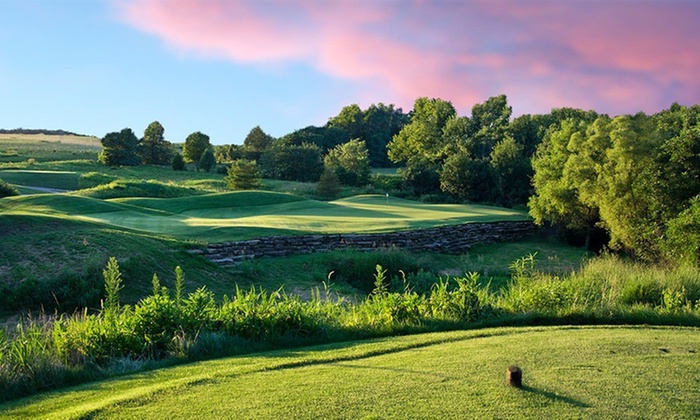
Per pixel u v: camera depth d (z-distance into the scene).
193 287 17.62
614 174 31.17
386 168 118.56
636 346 7.12
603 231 37.84
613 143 32.25
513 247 36.28
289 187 70.56
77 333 7.34
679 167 28.11
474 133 81.94
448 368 6.02
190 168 94.31
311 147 86.69
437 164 73.25
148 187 52.62
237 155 110.00
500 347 7.07
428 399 5.02
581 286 11.69
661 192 27.28
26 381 5.89
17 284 14.95
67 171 75.62
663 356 6.62
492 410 4.77
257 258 22.64
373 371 5.96
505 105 89.12
